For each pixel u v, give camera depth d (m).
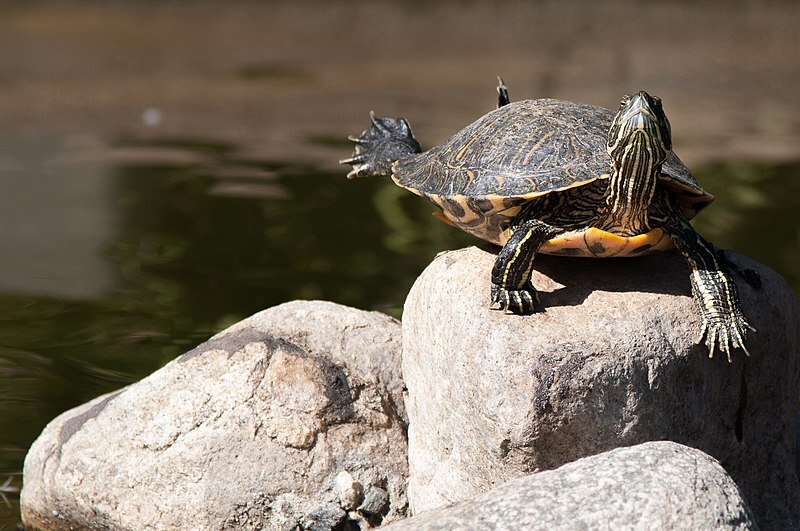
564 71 39.19
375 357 9.56
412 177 9.16
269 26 48.19
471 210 8.34
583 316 7.80
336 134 27.67
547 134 8.44
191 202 21.03
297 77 37.31
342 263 17.55
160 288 16.11
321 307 9.85
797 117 30.61
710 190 21.69
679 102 33.41
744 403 8.34
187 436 8.90
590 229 7.87
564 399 7.36
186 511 8.71
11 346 13.55
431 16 50.53
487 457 7.69
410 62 41.03
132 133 27.39
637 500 6.42
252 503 8.73
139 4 50.94
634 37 46.25
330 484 8.88
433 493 8.38
